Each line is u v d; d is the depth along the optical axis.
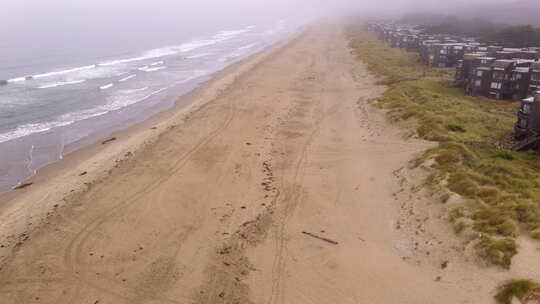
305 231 23.17
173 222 24.27
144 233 23.08
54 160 35.28
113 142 39.41
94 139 40.81
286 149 36.06
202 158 34.34
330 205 26.06
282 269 19.92
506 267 16.92
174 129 42.00
